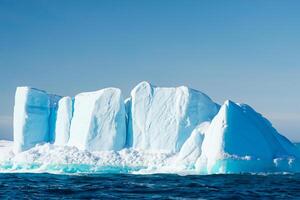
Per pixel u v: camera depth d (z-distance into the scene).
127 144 51.97
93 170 47.84
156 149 49.88
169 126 50.12
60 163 48.59
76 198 31.64
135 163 48.06
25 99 54.16
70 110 55.53
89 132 50.84
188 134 49.78
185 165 45.50
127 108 53.81
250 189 35.47
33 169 49.72
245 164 43.06
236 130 44.09
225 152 43.12
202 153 45.09
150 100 51.56
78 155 49.00
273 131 49.41
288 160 44.69
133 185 37.94
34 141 54.47
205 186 37.09
